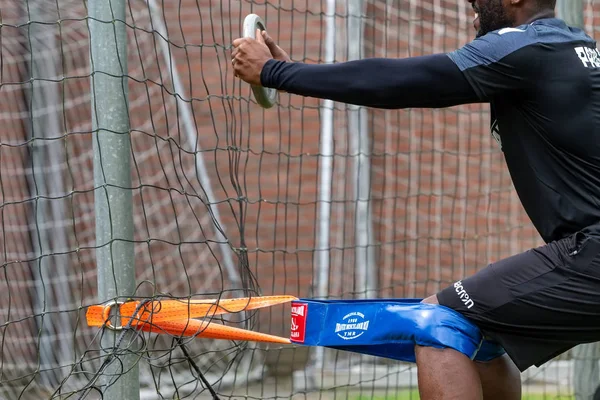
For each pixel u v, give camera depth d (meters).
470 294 10.95
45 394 21.97
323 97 11.16
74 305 25.36
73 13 25.14
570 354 21.27
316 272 27.55
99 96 12.24
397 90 10.77
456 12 26.02
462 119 26.92
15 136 25.86
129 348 12.12
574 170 10.79
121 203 12.28
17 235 25.61
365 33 25.05
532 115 10.90
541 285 10.67
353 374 23.73
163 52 27.94
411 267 26.78
